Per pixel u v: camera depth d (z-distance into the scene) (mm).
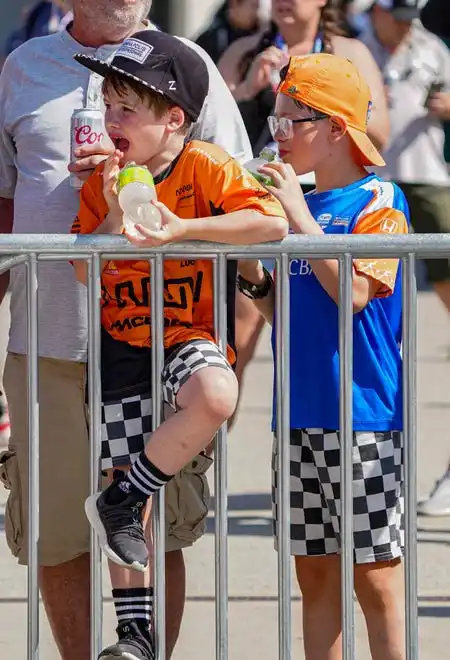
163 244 11055
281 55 17781
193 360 11258
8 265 11172
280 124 12703
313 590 12805
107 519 11180
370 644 12500
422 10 20109
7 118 13234
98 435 11406
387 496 12352
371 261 11984
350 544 11633
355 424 12219
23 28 23891
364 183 12617
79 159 12242
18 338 13062
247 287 12820
